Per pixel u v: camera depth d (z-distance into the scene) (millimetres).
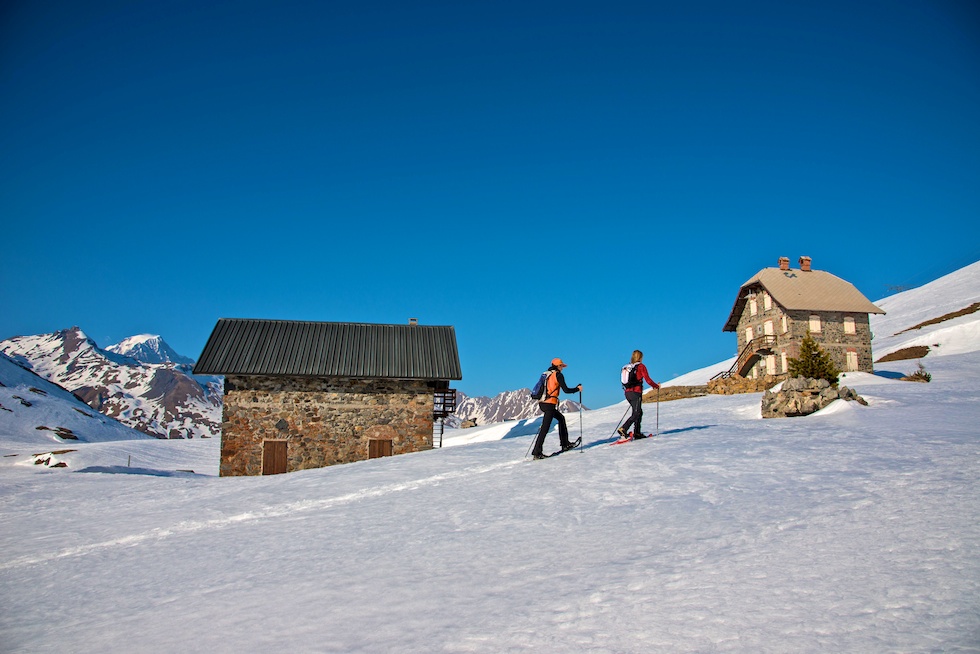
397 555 7695
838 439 12258
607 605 5219
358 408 26750
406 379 26984
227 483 16469
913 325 78438
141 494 15250
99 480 18281
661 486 9828
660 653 4242
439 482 12523
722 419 20141
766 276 49531
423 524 9164
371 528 9258
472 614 5363
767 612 4711
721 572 5707
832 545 6086
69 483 17688
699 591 5301
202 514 11875
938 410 15906
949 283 99688
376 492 12289
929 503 7023
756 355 50031
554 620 5016
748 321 52219
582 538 7617
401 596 6074
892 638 4078
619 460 12094
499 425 38406
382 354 28203
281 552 8477
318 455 26188
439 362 28094
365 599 6086
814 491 8391
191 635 5570
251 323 29422
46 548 10328
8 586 8281
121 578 8109
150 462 35438
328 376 26359
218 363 26125
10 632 6332
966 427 12461
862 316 47750
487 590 6020
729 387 37062
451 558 7340
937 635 4043
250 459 25766
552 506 9430
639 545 7023
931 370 41906
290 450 26000
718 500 8594
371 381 26984
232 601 6512
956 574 4969
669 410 26953
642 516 8273
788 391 18844
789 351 46281
